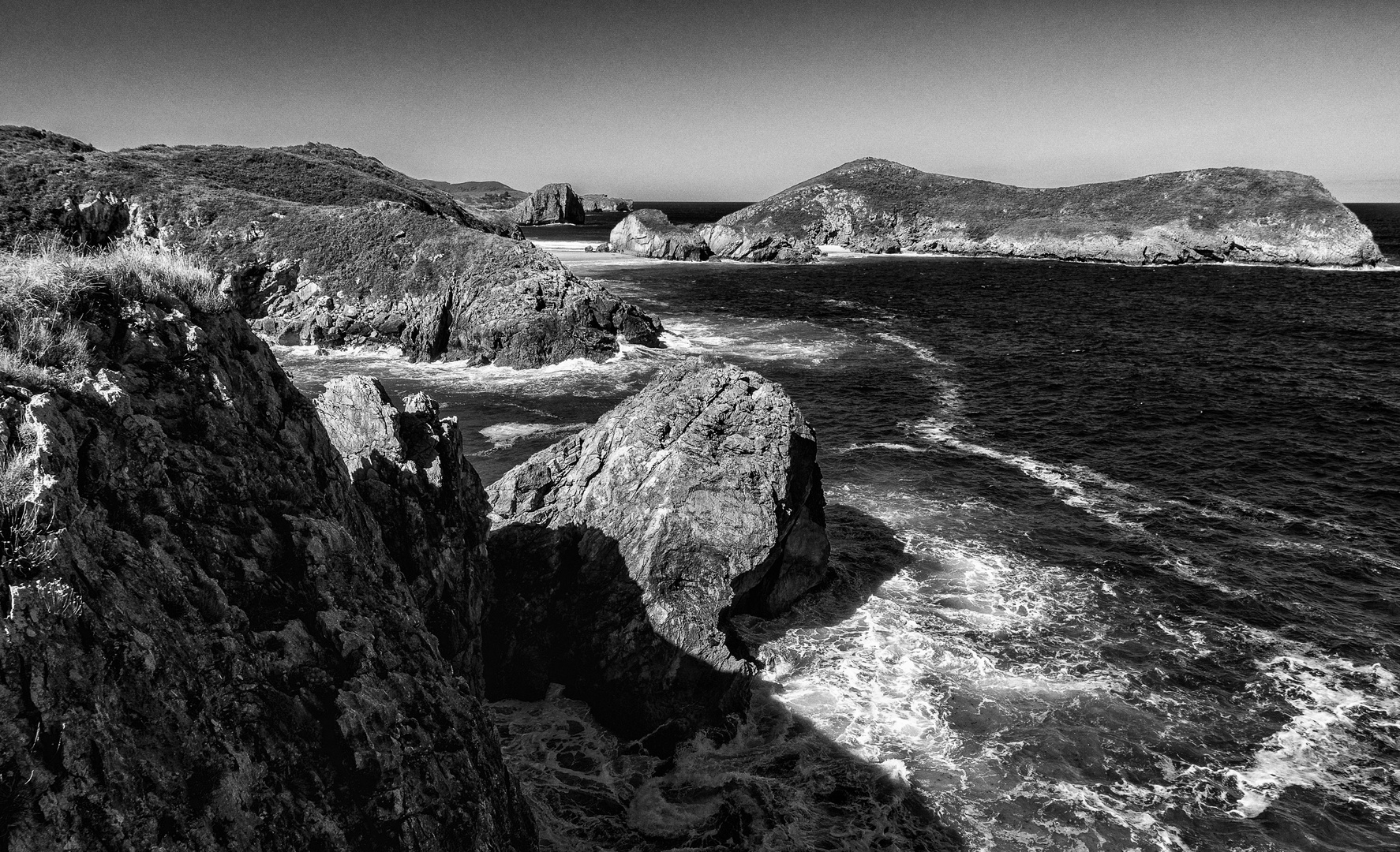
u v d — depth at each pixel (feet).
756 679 55.62
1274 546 76.23
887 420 121.49
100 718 18.53
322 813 23.04
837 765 47.55
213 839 19.58
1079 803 44.60
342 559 30.30
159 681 20.59
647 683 51.62
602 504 59.36
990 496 88.99
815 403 131.75
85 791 17.49
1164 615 64.03
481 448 104.42
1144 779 46.42
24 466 20.06
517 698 54.13
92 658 19.04
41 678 17.75
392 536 43.11
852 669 56.85
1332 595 67.10
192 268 31.81
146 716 19.79
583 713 52.70
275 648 25.27
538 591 56.44
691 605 54.13
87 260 28.25
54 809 16.89
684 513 56.90
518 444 106.11
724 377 66.74
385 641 29.81
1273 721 51.37
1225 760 47.93
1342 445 107.14
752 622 62.44
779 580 63.16
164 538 24.08
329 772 24.25
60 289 26.03
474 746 31.71
